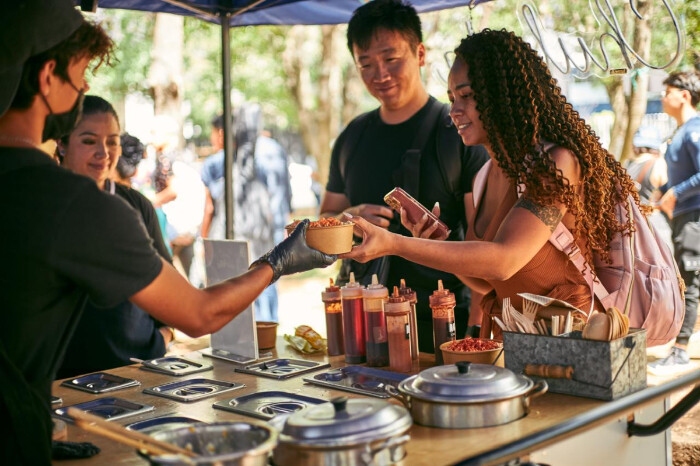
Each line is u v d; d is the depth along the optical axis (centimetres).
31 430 158
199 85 1606
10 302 159
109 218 163
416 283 347
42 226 158
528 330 216
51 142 281
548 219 233
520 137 242
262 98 1634
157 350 316
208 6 421
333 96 1478
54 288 164
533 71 246
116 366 305
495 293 270
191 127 1598
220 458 143
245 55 1573
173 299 176
